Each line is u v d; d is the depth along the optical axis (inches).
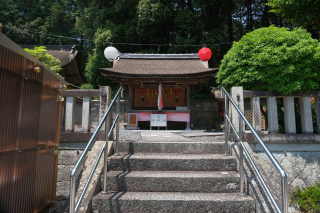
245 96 141.3
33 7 1099.3
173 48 632.4
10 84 66.8
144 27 645.3
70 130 134.9
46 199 92.6
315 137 134.6
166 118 405.1
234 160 114.0
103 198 88.9
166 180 100.3
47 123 92.2
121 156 117.7
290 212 126.5
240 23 872.3
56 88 100.7
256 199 88.0
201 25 624.4
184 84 463.2
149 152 129.3
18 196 71.5
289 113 139.2
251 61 148.9
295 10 255.4
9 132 66.6
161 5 631.8
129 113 400.8
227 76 171.3
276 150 135.3
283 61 139.2
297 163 134.6
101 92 135.9
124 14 708.0
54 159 99.7
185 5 780.0
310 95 138.6
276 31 151.1
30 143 78.7
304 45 137.9
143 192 98.5
